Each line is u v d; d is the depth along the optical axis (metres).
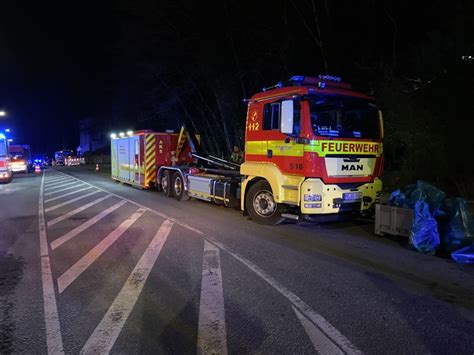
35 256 6.59
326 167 7.52
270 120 8.34
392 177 13.33
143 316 4.20
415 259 6.24
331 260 6.18
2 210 11.65
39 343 3.65
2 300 4.69
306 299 4.62
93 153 61.56
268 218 8.84
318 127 7.53
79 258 6.43
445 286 5.05
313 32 19.36
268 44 20.61
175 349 3.51
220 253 6.62
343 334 3.76
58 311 4.36
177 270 5.73
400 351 3.45
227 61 22.75
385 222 7.62
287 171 7.95
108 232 8.33
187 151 15.61
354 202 7.89
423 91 12.39
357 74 16.62
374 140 8.16
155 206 12.03
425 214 6.69
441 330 3.84
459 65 11.60
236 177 10.90
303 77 8.05
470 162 11.04
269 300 4.59
